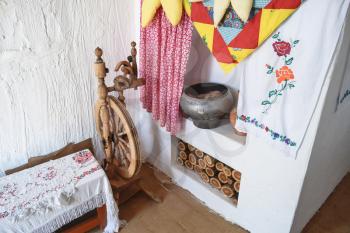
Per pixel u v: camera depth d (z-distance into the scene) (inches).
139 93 80.8
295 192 52.7
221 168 69.2
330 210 71.6
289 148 49.5
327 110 47.0
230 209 68.3
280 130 49.7
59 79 65.9
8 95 59.2
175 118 67.1
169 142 78.5
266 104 50.2
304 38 41.7
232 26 47.1
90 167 62.2
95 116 70.0
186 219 70.1
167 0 52.7
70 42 64.8
